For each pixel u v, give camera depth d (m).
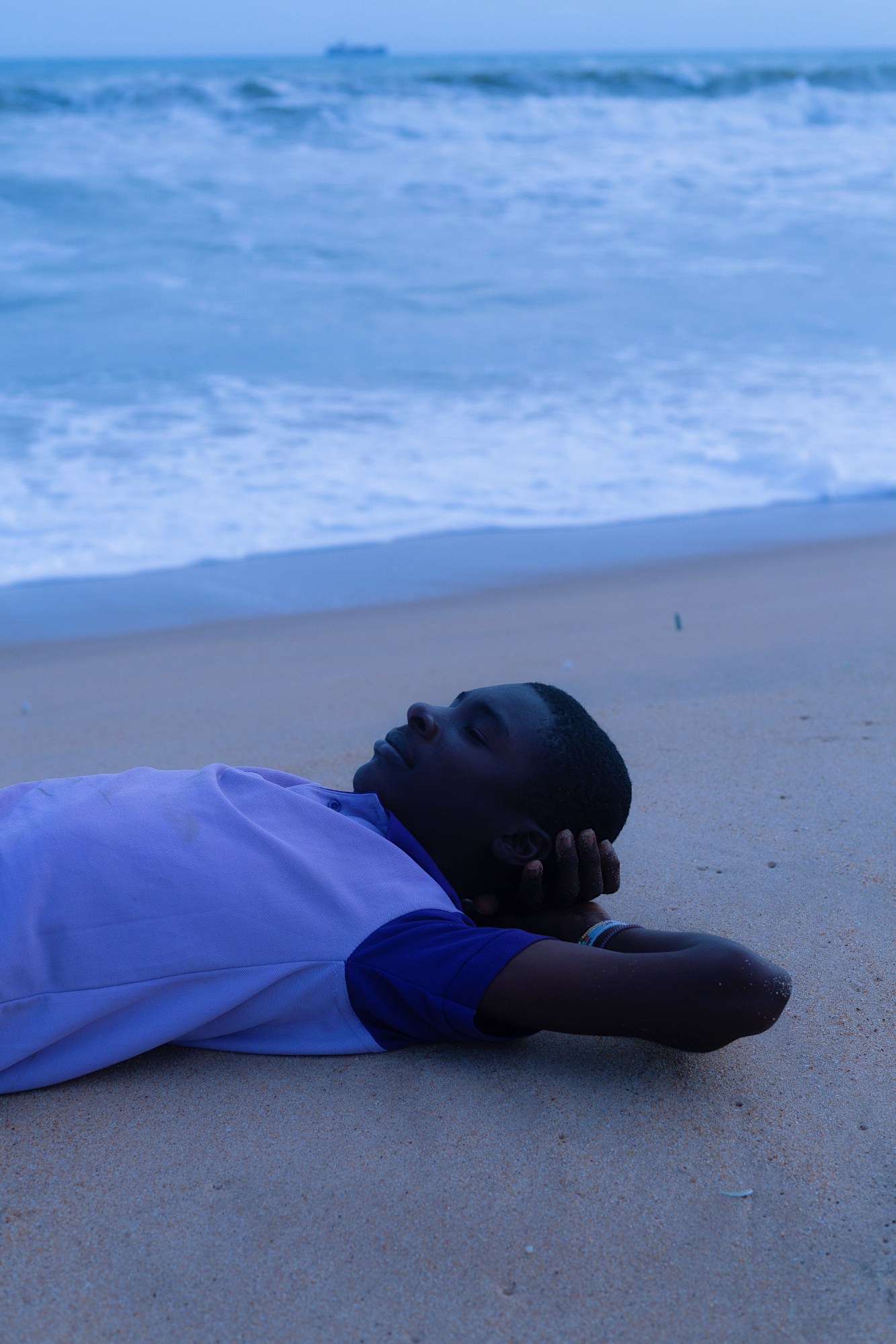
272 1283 1.46
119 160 17.47
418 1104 1.79
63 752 3.61
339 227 14.79
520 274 13.04
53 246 13.42
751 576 5.81
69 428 8.08
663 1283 1.45
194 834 1.90
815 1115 1.75
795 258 14.02
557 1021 1.77
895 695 3.67
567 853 1.99
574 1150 1.68
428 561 6.25
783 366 9.95
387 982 1.85
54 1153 1.70
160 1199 1.60
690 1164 1.65
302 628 5.21
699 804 2.88
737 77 24.42
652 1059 1.90
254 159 18.17
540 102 22.81
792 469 7.69
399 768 2.08
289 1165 1.66
